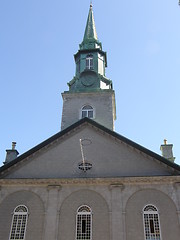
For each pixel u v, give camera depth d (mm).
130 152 21875
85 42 34438
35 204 20141
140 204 19625
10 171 21656
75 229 19094
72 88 30859
